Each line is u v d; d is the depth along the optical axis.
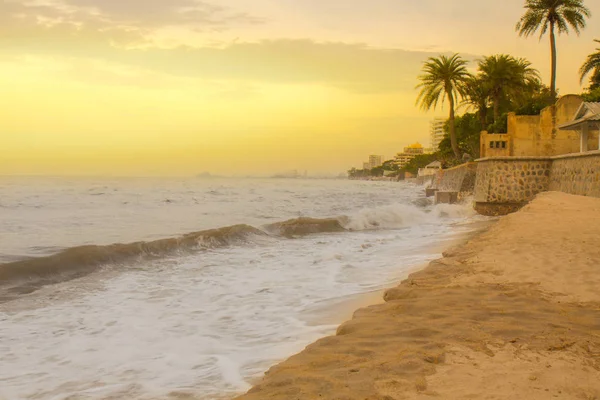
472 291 7.03
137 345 6.16
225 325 6.95
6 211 28.02
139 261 12.38
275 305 8.01
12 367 5.48
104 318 7.44
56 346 6.19
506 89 60.78
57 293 9.12
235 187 87.06
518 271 8.32
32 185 79.94
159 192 57.78
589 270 8.27
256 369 5.26
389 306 6.34
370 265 11.47
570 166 25.11
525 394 3.60
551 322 5.47
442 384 3.79
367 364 4.25
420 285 7.60
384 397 3.56
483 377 3.92
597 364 4.25
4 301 8.52
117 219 23.73
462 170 44.88
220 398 4.55
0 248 13.84
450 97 62.38
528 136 43.16
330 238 17.33
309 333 6.48
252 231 17.55
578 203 19.72
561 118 42.81
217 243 15.30
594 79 55.03
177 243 14.23
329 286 9.33
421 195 57.72
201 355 5.73
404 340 4.89
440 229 19.92
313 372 4.14
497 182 27.94
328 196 52.91
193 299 8.57
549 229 13.03
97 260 11.81
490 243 11.19
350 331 5.39
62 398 4.67
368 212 23.44
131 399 4.59
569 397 3.57
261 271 11.08
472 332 5.09
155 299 8.62
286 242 16.25
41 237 16.64
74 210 29.28
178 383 4.93
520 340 4.83
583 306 6.23
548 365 4.19
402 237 17.28
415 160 193.00
